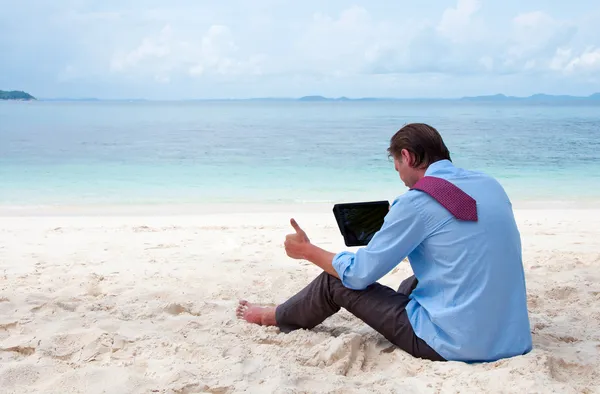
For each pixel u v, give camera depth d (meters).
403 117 60.94
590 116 63.66
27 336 3.10
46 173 14.59
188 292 4.13
